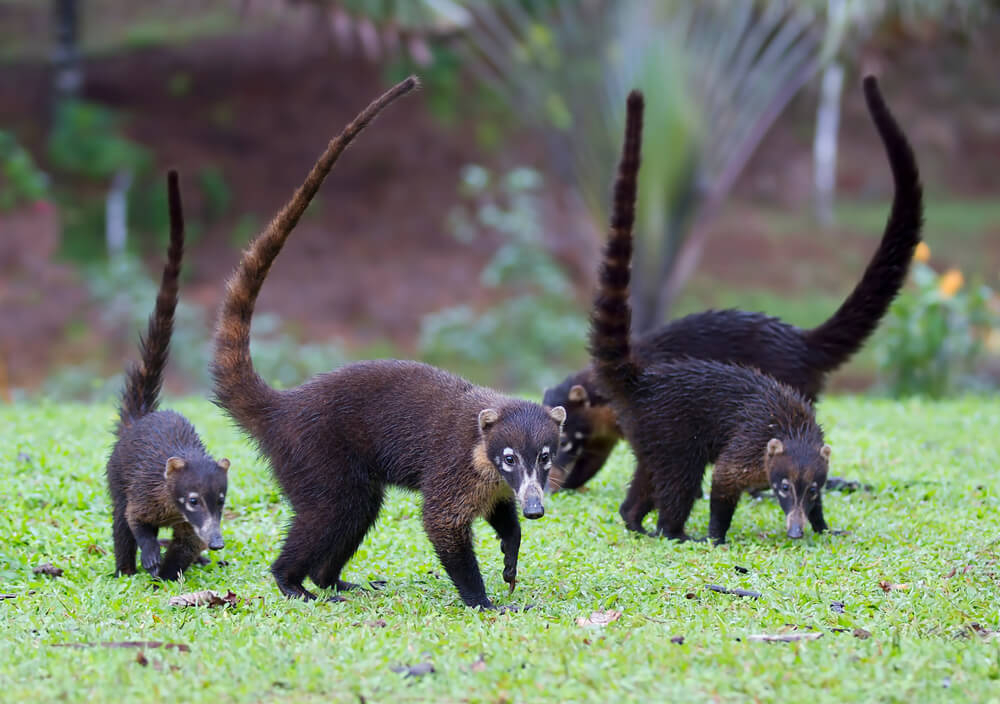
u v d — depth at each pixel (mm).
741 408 9680
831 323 11117
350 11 23453
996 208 37969
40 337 26953
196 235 32188
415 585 8391
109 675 6047
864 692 5777
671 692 5805
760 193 38031
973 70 43000
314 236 33062
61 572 8414
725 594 7938
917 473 11539
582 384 11438
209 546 7883
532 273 28203
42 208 30766
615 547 9406
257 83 37031
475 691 5895
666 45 25125
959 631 6977
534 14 27328
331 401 8016
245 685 5949
